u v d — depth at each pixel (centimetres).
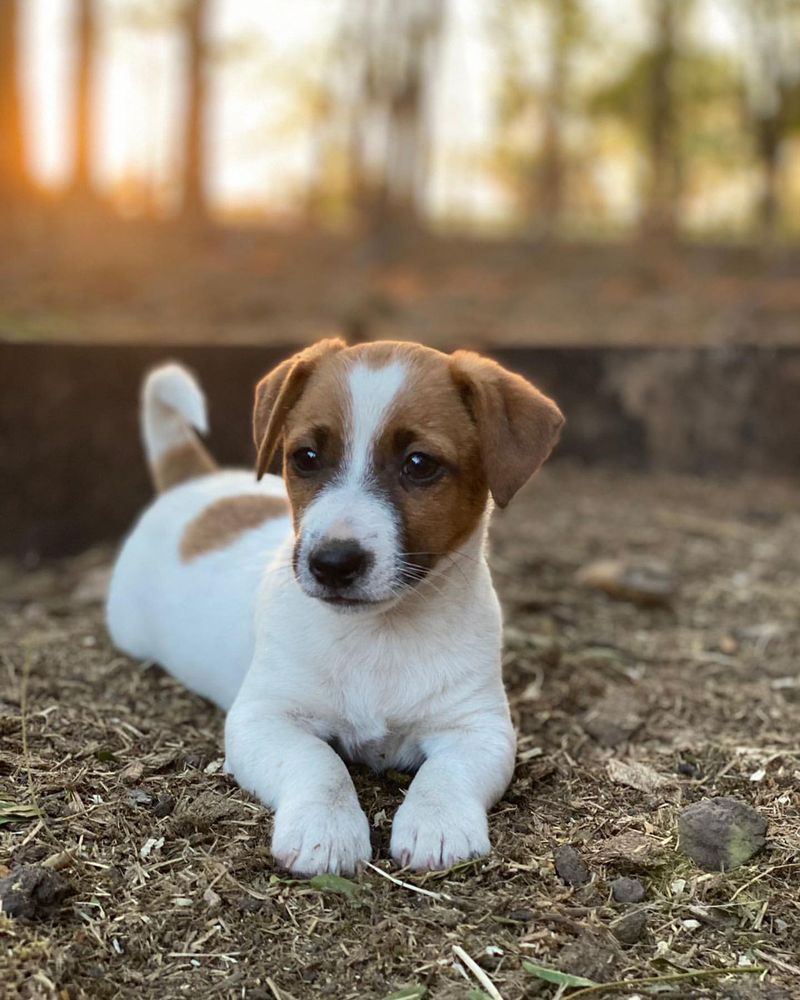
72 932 39
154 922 40
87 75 235
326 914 41
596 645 71
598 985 38
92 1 233
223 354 98
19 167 207
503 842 46
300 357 51
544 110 357
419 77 243
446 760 47
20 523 89
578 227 360
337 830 43
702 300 199
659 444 121
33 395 88
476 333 154
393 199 245
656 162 280
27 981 37
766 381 121
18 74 202
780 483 120
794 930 42
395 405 47
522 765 53
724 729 59
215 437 99
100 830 45
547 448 48
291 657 49
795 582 87
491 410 47
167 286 175
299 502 48
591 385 119
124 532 92
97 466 91
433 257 249
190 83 243
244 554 59
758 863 46
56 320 134
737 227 354
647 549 94
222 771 50
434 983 38
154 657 63
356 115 279
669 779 53
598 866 45
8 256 180
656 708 61
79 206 234
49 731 53
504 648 68
